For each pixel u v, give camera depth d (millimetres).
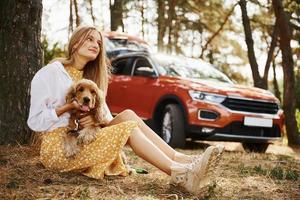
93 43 4383
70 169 4152
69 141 4082
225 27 20891
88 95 3939
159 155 3932
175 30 21328
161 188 3979
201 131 7602
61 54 16328
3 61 5562
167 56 9148
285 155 7848
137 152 4000
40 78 4125
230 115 7617
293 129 11211
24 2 5617
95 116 4082
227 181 4492
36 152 5016
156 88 8422
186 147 8484
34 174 4133
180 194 3812
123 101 9203
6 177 4027
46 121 4035
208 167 3730
